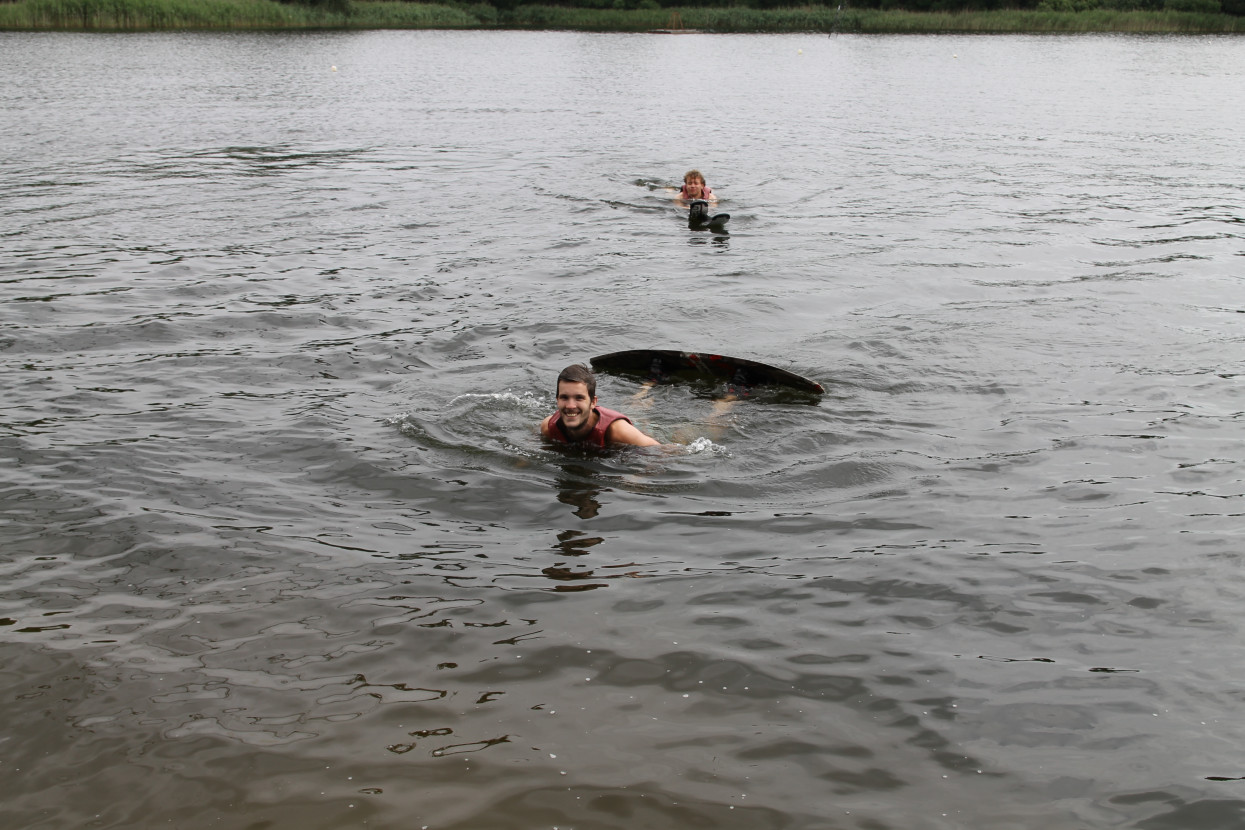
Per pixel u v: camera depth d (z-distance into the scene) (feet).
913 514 17.22
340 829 10.12
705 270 35.17
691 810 10.41
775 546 16.12
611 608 14.24
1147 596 14.56
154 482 18.08
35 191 48.29
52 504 17.15
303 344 26.32
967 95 105.09
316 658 12.98
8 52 127.75
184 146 63.82
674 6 249.14
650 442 19.93
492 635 13.56
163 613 13.97
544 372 24.29
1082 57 155.12
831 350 26.25
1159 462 19.38
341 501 17.54
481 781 10.80
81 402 22.08
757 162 61.46
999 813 10.38
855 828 10.18
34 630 13.47
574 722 11.80
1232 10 215.72
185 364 24.71
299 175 54.24
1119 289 33.04
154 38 154.30
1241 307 30.83
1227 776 10.87
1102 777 10.89
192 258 35.88
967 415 21.88
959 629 13.76
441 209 45.68
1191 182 55.31
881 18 217.36
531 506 17.46
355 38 177.78
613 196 49.73
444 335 27.12
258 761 11.07
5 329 27.27
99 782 10.77
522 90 106.42
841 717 11.93
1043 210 47.21
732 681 12.59
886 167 60.18
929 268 35.91
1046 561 15.60
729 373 23.41
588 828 10.16
